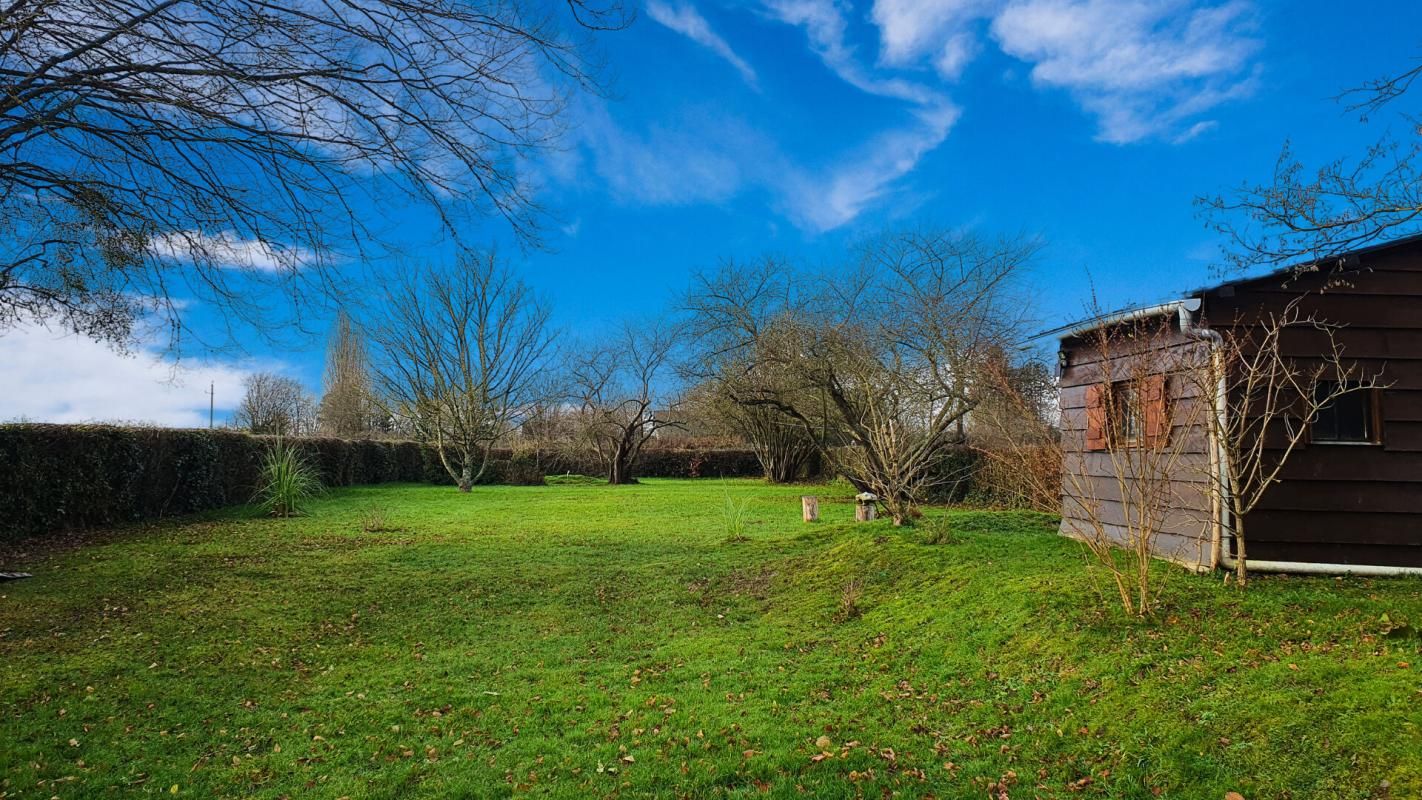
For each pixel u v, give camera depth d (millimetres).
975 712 4637
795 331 14484
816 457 31828
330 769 4289
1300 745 3467
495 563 10312
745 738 4516
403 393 27172
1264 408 6461
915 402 15570
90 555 10023
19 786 3975
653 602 8383
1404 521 6434
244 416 34875
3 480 11023
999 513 10898
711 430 34031
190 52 5637
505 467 31344
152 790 4031
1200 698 4066
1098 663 4762
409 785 4074
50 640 6355
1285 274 6617
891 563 8242
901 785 3844
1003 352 14695
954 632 5988
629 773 4109
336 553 10930
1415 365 6633
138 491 14352
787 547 10766
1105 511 8117
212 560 9953
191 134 6148
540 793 3932
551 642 6926
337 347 38219
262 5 5344
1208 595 5582
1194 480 6641
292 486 16453
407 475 30203
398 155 6168
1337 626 4719
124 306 8086
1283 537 6410
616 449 31953
